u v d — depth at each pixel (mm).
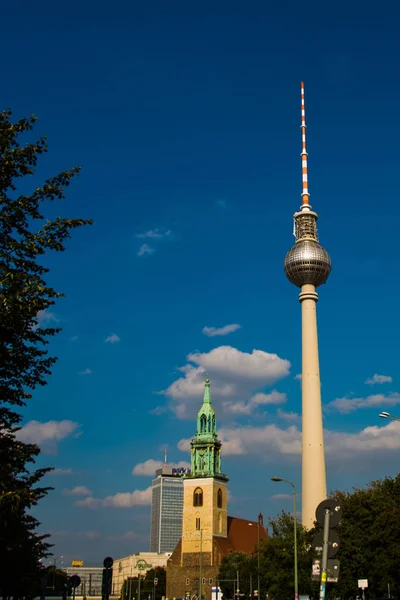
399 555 75062
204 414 195875
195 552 182000
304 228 176500
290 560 91750
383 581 80062
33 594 75562
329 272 172750
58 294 33125
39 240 33812
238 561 170375
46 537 62125
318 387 161625
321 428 157750
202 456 191375
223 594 170750
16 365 33125
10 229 33875
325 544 24188
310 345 165625
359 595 89000
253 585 154750
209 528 182750
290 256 173000
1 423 34656
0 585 57906
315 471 153625
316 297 170875
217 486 188875
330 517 24469
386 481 95188
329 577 23922
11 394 33406
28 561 57750
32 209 34125
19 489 33500
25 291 31781
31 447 36469
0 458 33719
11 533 46312
